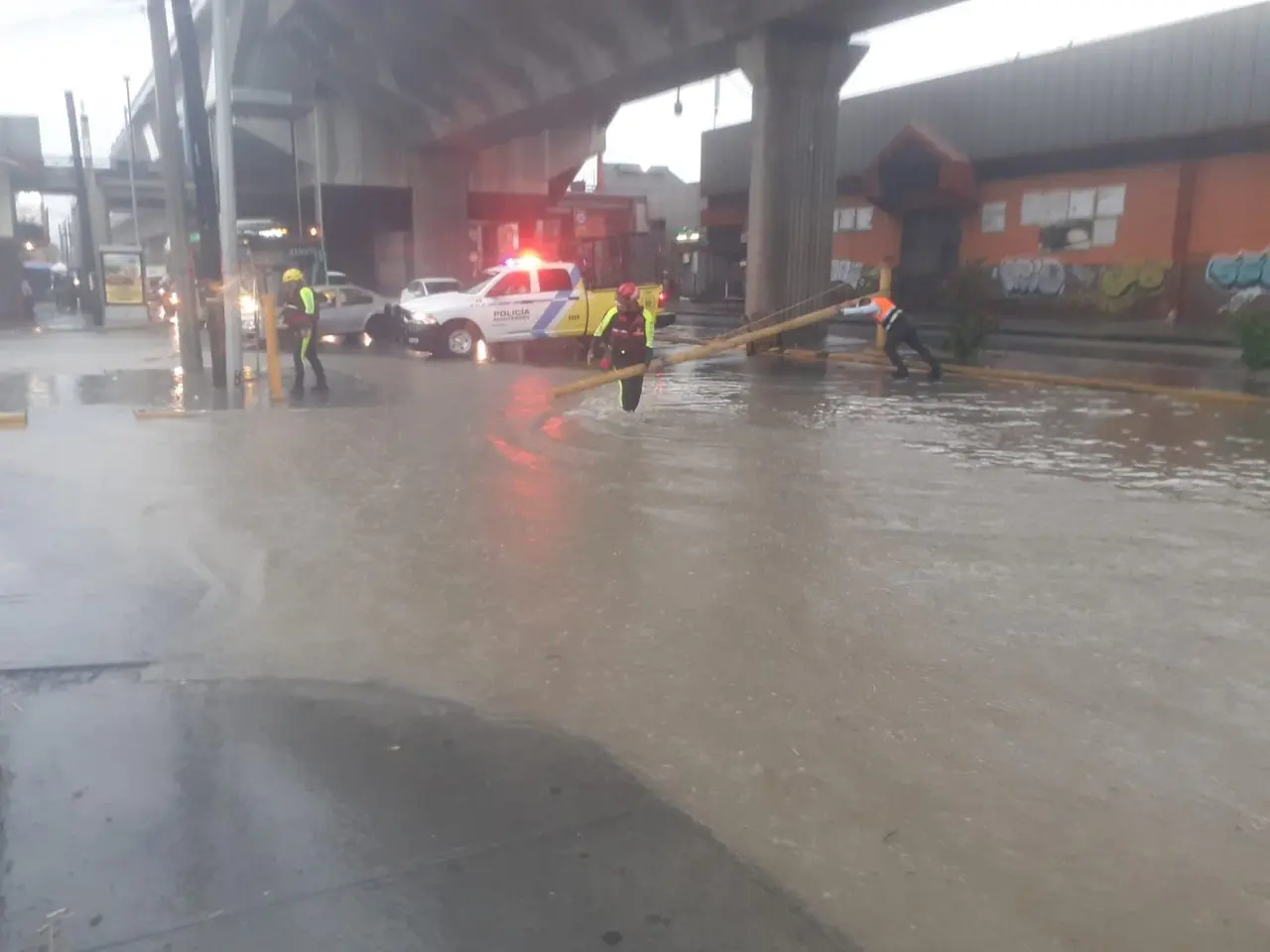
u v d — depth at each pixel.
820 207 24.55
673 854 3.32
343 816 3.53
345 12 32.41
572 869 3.23
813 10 22.05
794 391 15.65
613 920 2.98
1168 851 3.37
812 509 8.05
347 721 4.29
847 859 3.31
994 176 33.44
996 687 4.66
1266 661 5.00
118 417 12.74
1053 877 3.22
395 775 3.83
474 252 63.44
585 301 23.03
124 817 3.49
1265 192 25.89
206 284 15.47
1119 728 4.27
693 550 6.89
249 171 53.41
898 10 22.11
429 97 38.06
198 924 2.92
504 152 49.41
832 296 25.03
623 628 5.41
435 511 7.96
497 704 4.48
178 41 14.90
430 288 27.64
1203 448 10.73
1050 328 28.59
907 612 5.67
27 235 67.75
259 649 5.12
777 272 24.25
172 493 8.56
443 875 3.19
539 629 5.40
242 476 9.25
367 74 38.19
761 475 9.30
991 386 16.31
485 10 28.91
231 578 6.25
